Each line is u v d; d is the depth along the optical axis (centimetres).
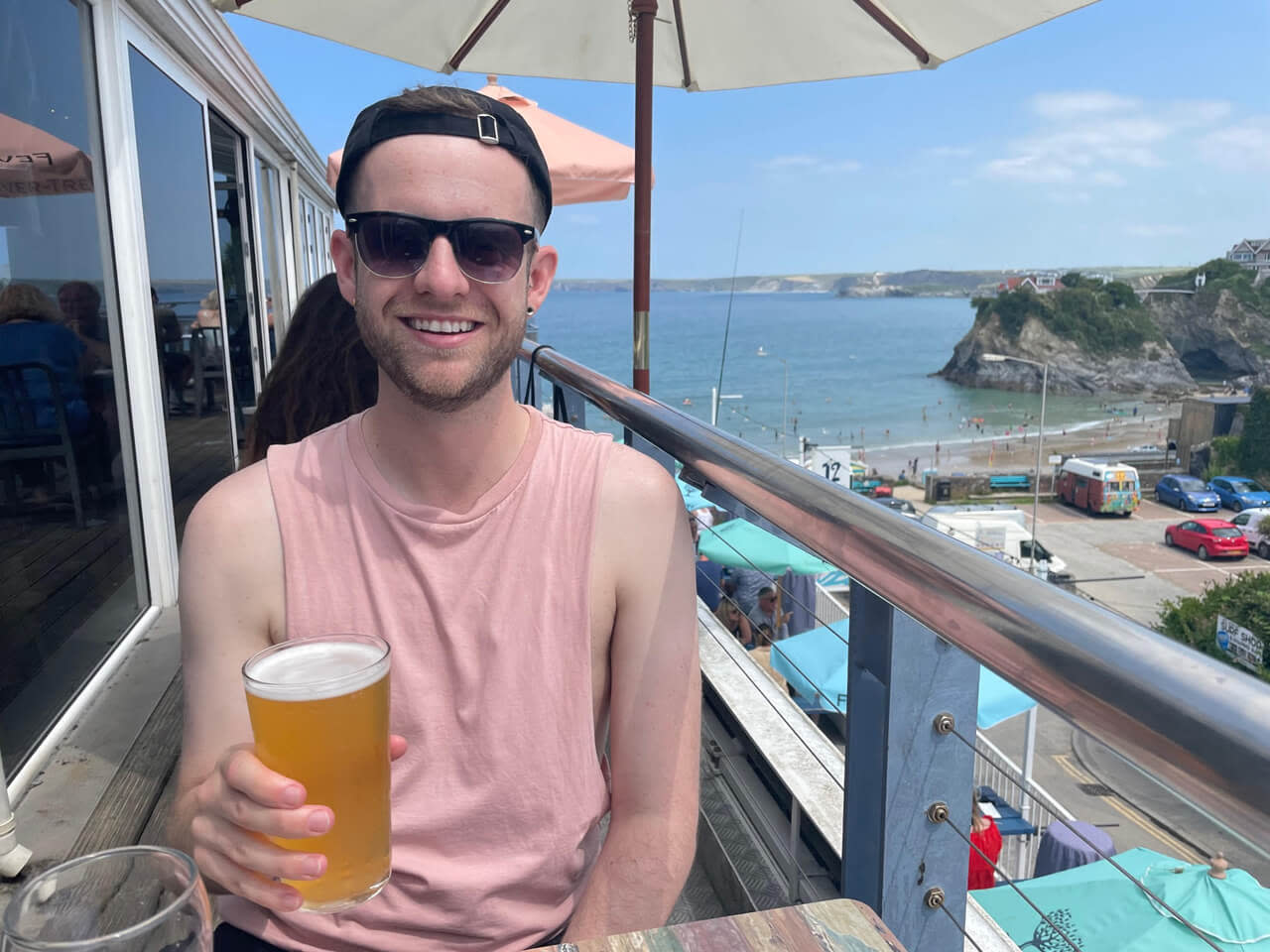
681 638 101
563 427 103
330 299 169
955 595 56
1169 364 14300
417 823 95
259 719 65
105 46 270
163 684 236
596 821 102
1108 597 5244
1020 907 611
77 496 242
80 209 256
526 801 96
